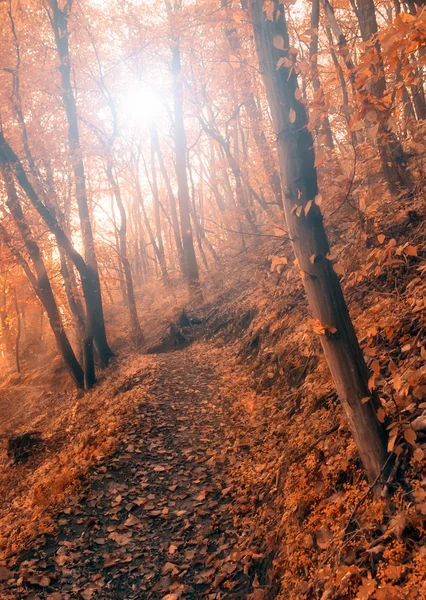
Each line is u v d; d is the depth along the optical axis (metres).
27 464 11.35
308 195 3.43
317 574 3.31
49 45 17.05
